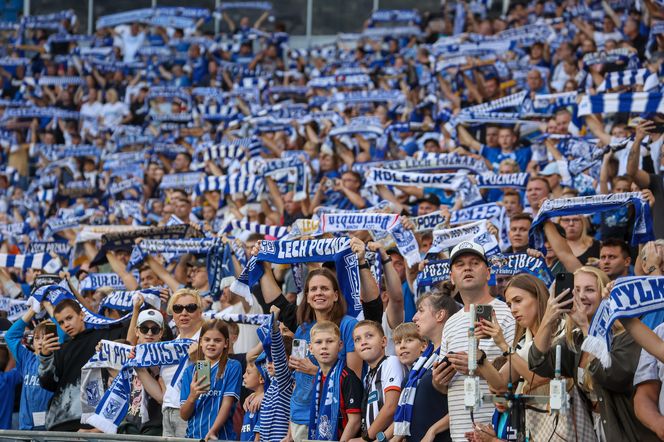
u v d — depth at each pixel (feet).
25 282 139.13
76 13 253.44
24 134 204.64
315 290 71.41
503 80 162.61
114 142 193.88
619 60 140.67
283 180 128.36
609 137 110.32
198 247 99.35
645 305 54.49
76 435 65.82
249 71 213.05
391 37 209.77
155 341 79.36
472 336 56.29
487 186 109.81
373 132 146.20
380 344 67.82
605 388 57.72
